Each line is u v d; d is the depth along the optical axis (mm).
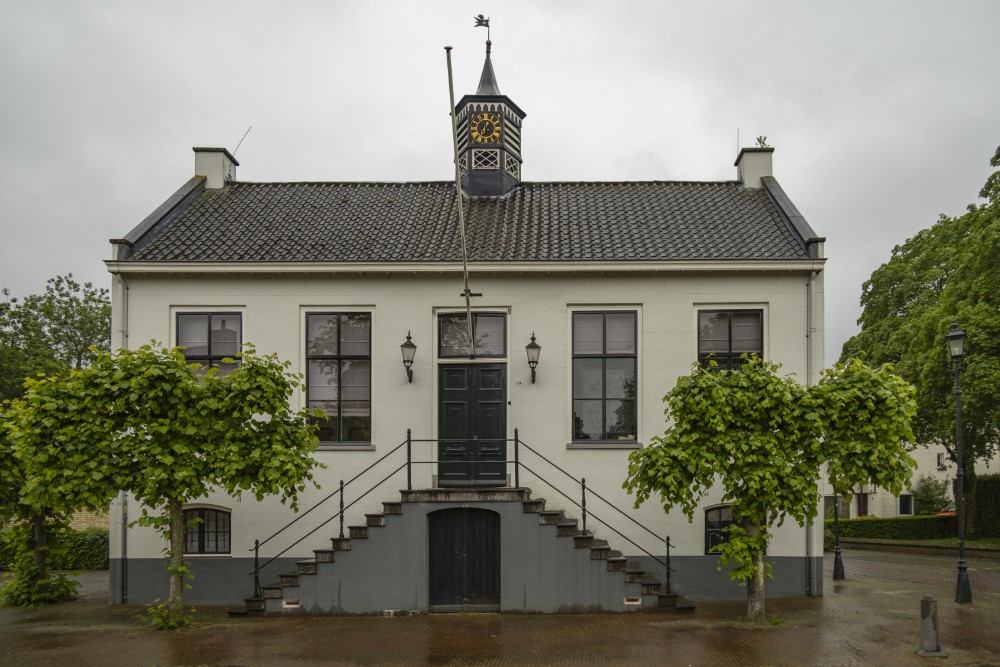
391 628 12695
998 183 23266
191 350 15867
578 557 13688
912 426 28703
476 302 15711
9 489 14867
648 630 12227
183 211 17859
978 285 22703
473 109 19016
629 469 12758
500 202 18656
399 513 13844
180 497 12945
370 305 15805
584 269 15477
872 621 12672
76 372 12547
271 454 12414
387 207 18344
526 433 15477
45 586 15453
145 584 15406
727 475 12203
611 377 15742
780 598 14922
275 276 15781
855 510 45031
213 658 10898
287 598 13742
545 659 10719
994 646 11031
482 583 14039
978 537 29344
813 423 11914
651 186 19453
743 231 16719
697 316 15719
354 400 15820
